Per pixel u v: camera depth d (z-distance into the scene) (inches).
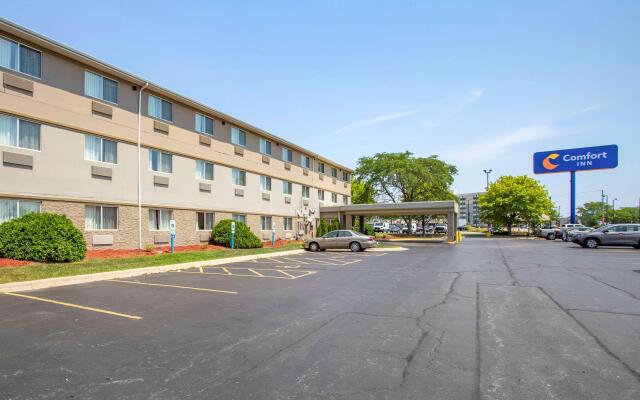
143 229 778.8
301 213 1316.4
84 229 670.5
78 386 167.3
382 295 373.4
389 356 204.7
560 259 713.6
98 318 284.7
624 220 3786.9
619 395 158.2
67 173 645.9
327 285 434.9
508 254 840.9
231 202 1026.7
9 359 199.9
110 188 715.4
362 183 2260.1
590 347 217.8
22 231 526.6
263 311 307.9
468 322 272.1
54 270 470.0
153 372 183.2
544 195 2206.0
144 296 368.5
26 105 592.4
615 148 1675.7
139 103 776.9
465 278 481.1
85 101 677.9
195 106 904.3
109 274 481.1
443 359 199.8
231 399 155.6
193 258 660.7
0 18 544.7
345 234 995.9
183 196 876.0
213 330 254.1
